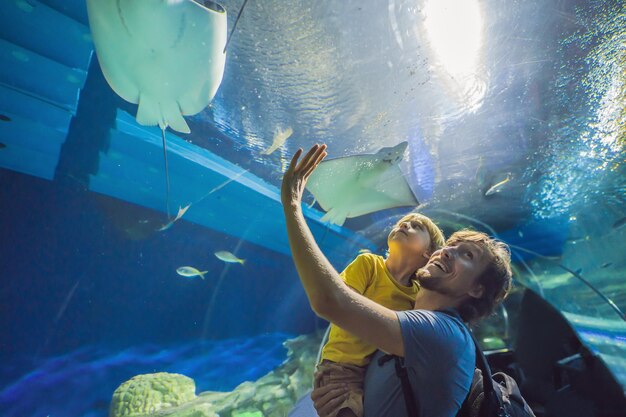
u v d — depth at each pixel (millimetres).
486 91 3469
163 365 6391
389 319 896
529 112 3707
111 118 4262
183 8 2412
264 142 4348
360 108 3668
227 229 7191
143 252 6801
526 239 6211
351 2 2920
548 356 2279
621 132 3949
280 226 7379
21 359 5383
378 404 992
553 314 2334
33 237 5598
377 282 1396
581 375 2156
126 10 2340
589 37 3117
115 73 2773
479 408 952
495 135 4055
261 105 3742
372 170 3572
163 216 6574
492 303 1123
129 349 6605
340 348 1261
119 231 6316
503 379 1160
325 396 1166
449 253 1142
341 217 4012
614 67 3289
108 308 6516
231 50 3193
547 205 5477
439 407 886
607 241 5320
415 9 2967
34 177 5332
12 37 3195
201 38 2559
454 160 4492
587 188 4965
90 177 5312
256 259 8398
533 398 2191
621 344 2500
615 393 2041
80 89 3889
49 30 3195
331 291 853
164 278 7207
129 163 5012
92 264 6234
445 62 3244
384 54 3219
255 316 8531
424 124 3840
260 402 4426
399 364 954
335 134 4035
